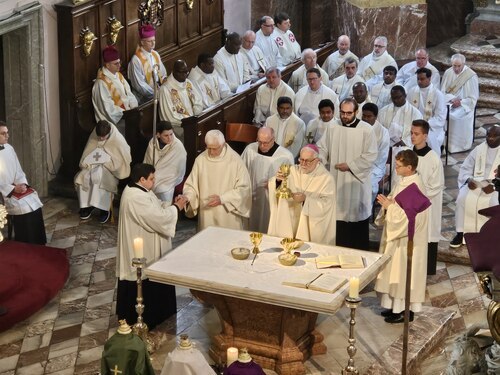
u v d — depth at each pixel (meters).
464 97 15.32
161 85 13.86
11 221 12.05
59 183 13.82
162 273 9.20
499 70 17.08
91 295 11.15
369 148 11.68
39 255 11.65
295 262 9.38
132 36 14.43
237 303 9.40
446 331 10.38
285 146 12.96
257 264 9.38
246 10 17.38
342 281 8.98
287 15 16.39
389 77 14.77
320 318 10.35
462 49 17.55
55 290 11.04
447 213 13.05
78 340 10.27
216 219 10.71
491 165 11.95
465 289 11.29
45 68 13.45
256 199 11.29
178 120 13.69
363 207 11.88
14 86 13.40
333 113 12.75
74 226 12.91
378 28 17.19
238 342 9.60
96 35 13.73
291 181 10.26
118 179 13.05
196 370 7.70
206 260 9.46
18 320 10.48
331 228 10.24
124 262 10.04
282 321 9.29
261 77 15.13
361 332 10.11
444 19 18.69
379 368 9.53
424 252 9.95
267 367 9.51
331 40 17.94
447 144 14.84
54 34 13.43
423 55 15.27
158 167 12.34
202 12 15.97
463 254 11.84
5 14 12.67
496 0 17.92
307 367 9.56
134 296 10.11
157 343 9.96
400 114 13.80
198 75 14.36
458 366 7.63
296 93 14.29
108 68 13.68
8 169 11.88
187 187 10.69
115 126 13.27
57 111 13.76
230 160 10.66
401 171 9.95
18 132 13.59
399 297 10.02
